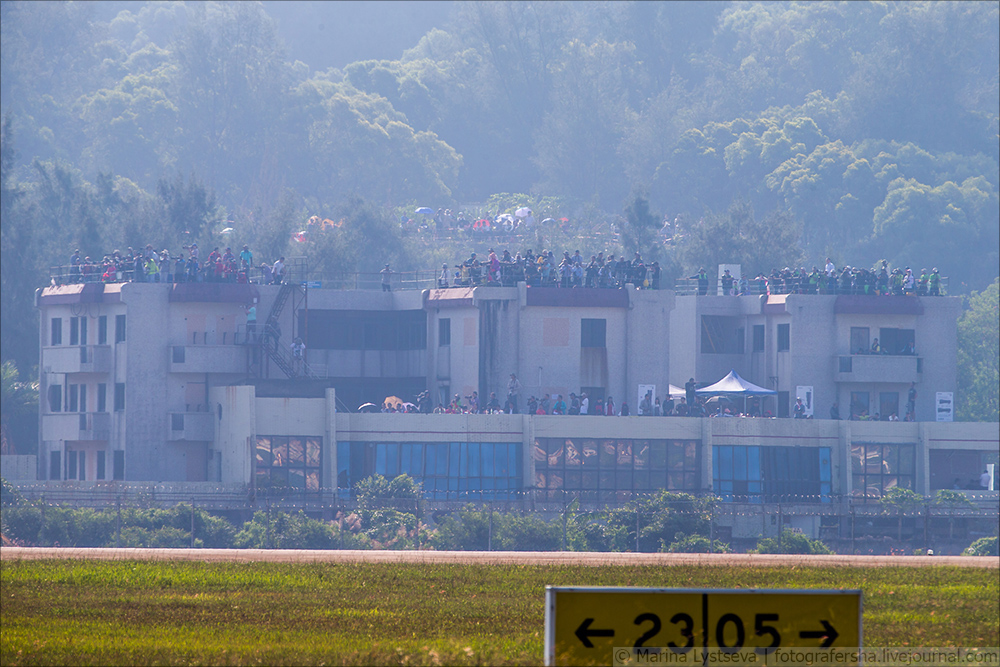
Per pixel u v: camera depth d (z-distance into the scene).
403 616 120.31
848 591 67.31
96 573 155.62
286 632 109.75
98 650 98.06
